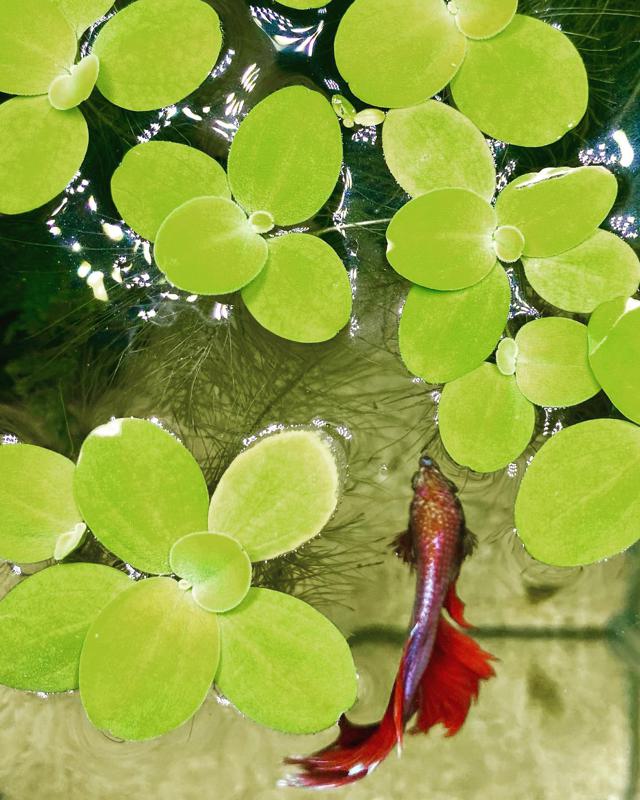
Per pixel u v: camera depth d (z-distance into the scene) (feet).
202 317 1.49
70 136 1.45
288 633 1.42
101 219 1.48
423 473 1.47
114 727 1.40
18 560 1.43
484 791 1.49
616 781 1.49
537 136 1.45
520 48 1.45
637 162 1.49
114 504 1.42
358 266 1.49
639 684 1.50
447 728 1.45
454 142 1.45
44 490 1.43
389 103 1.45
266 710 1.41
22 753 1.48
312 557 1.48
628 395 1.44
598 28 1.49
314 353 1.49
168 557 1.42
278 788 1.47
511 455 1.44
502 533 1.49
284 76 1.49
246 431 1.49
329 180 1.44
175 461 1.42
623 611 1.50
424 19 1.44
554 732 1.50
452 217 1.44
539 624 1.50
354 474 1.49
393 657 1.48
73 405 1.49
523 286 1.48
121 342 1.49
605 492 1.44
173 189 1.44
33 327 1.49
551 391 1.45
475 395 1.44
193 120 1.49
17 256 1.49
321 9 1.48
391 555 1.49
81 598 1.42
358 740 1.46
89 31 1.47
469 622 1.50
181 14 1.45
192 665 1.41
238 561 1.42
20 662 1.41
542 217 1.44
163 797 1.48
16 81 1.44
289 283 1.44
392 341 1.49
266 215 1.44
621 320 1.44
